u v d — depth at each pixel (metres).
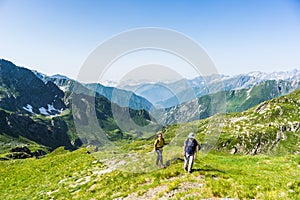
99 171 24.95
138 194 16.02
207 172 17.94
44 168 35.06
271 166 20.86
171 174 17.98
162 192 15.27
